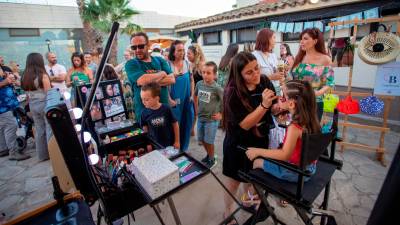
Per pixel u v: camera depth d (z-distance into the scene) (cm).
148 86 195
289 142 126
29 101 305
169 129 217
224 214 196
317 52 240
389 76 262
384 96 272
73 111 158
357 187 238
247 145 157
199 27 912
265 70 254
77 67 425
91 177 106
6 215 217
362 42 262
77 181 103
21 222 95
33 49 970
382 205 65
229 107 150
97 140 166
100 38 945
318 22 461
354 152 312
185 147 292
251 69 139
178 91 269
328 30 455
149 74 207
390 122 404
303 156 111
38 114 310
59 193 103
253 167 157
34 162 324
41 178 281
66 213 98
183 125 284
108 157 152
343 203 215
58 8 995
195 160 137
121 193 124
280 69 240
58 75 410
